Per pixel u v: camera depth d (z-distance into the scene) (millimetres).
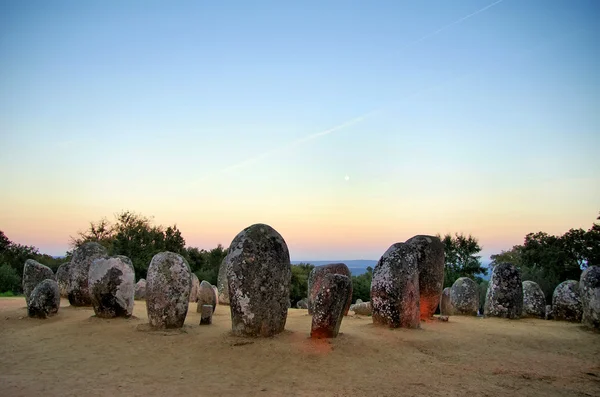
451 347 10438
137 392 6789
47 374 7586
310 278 15836
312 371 8102
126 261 12953
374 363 8742
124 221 38000
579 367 9320
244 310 10195
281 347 9344
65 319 12508
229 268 10500
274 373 7930
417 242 14352
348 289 10570
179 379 7488
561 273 32875
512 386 7801
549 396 7340
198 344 9617
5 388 6805
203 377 7625
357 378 7840
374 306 12258
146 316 13672
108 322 11914
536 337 12188
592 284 13945
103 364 8250
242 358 8695
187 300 11391
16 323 11938
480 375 8383
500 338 11781
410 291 12141
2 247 41219
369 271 41812
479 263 37812
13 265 39125
